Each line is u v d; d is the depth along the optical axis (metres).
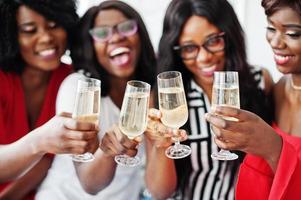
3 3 2.05
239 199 1.77
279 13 1.66
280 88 1.99
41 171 2.12
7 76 2.17
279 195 1.54
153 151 1.90
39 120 2.19
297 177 1.54
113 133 1.60
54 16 2.11
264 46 3.25
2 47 2.11
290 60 1.71
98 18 2.12
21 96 2.18
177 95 1.54
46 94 2.22
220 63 2.01
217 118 1.45
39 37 2.11
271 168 1.64
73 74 2.11
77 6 2.25
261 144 1.51
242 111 1.46
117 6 2.14
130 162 1.61
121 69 2.12
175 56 2.02
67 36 2.21
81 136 1.44
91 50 2.14
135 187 2.11
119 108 2.19
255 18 3.24
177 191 2.06
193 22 1.92
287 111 1.91
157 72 2.05
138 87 1.48
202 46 1.94
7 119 2.15
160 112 1.60
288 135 1.82
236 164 1.97
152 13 3.23
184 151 1.66
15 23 2.09
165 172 1.90
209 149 1.99
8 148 1.71
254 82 2.06
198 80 2.07
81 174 1.86
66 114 1.58
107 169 1.79
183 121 1.58
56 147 1.51
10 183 2.09
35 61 2.15
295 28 1.65
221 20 1.94
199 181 2.02
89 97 1.45
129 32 2.12
